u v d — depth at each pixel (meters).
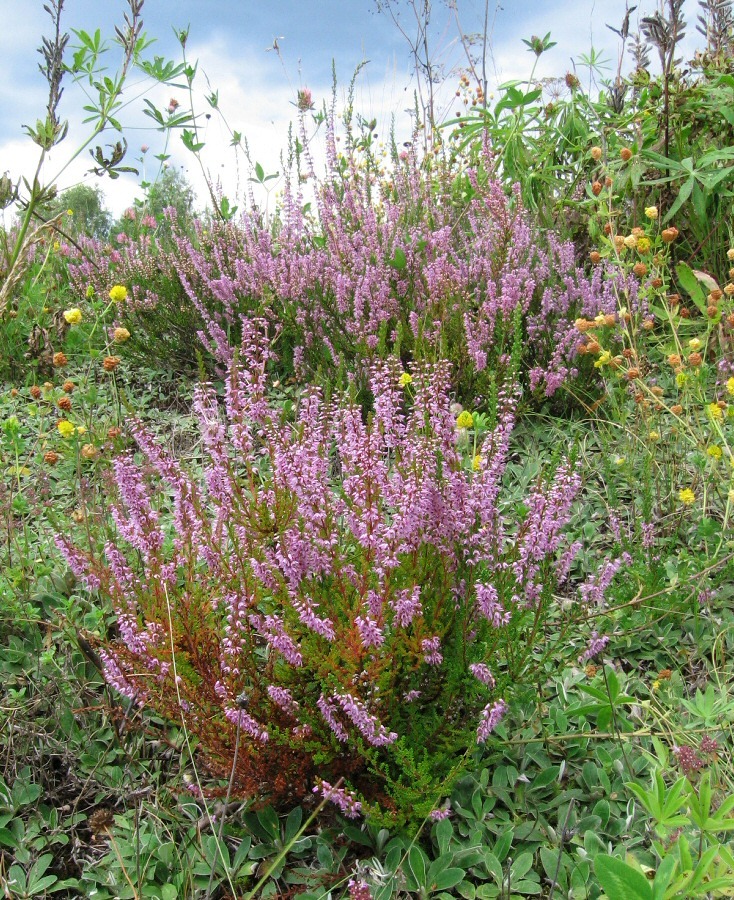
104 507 2.81
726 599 2.81
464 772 2.07
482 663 1.90
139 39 2.46
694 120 4.93
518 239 4.40
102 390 4.41
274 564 1.98
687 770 1.66
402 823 1.93
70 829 2.08
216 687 1.90
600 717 2.10
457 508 1.97
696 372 3.06
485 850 1.94
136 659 2.03
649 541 2.77
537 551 2.05
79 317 2.76
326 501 2.08
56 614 2.63
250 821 2.05
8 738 2.26
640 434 3.40
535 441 3.72
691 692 2.47
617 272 3.81
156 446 2.14
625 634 2.49
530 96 5.75
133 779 2.17
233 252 5.21
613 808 2.05
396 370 2.49
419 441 2.00
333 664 1.86
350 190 5.38
